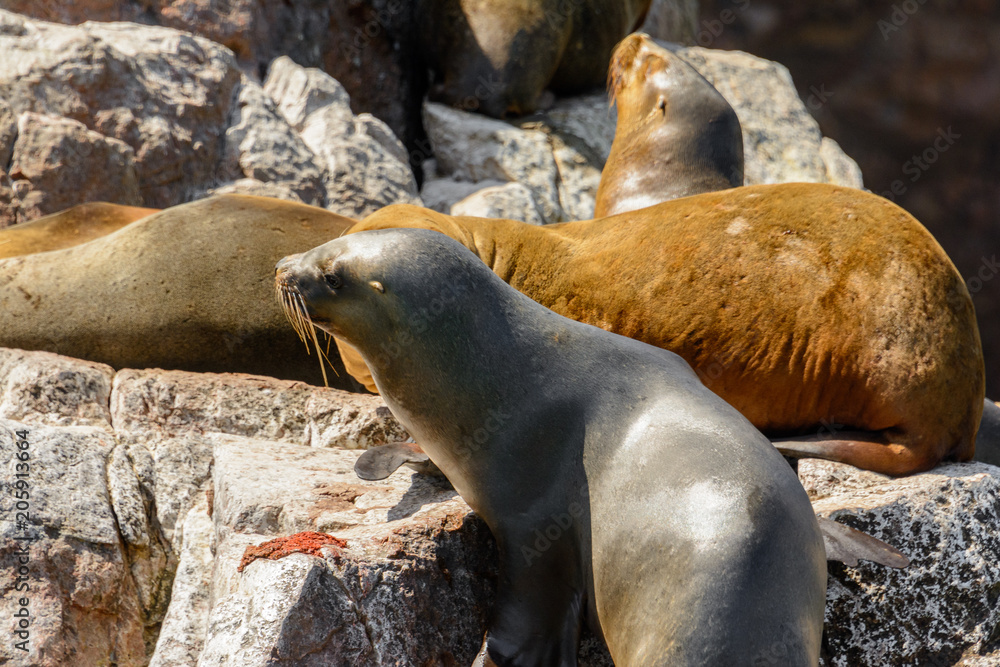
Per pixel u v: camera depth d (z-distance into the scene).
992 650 17.31
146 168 34.19
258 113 37.09
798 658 12.88
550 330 16.08
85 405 21.53
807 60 80.69
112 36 35.88
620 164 29.58
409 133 45.03
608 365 15.84
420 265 15.83
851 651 17.16
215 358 25.23
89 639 17.34
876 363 19.73
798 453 20.09
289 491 18.09
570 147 42.16
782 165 46.59
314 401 22.62
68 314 24.66
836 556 16.08
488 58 42.25
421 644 15.52
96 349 24.72
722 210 21.44
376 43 44.12
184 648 17.08
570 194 40.69
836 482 19.59
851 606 17.23
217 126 36.28
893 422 19.95
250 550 15.47
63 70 33.22
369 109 43.97
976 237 80.69
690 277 20.83
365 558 15.62
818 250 20.50
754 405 20.89
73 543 17.84
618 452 14.92
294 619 14.36
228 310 25.16
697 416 14.87
